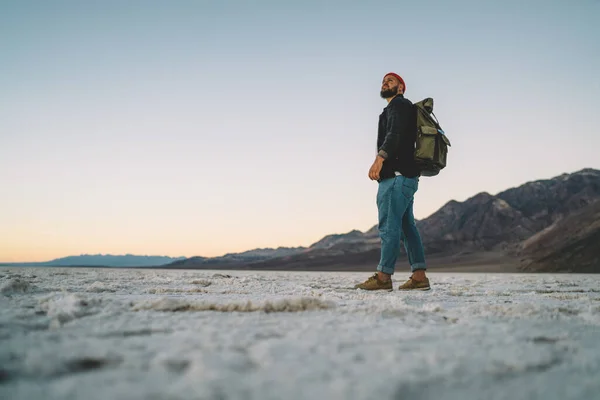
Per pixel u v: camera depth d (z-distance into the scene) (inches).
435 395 38.4
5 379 41.2
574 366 47.9
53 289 149.3
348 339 58.7
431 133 178.2
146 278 271.3
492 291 184.9
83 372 43.8
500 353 51.2
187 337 58.9
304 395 36.4
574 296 159.2
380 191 185.8
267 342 54.4
